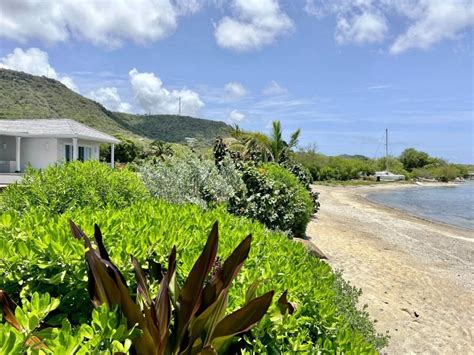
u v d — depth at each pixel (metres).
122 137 39.69
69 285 2.10
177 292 2.12
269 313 2.15
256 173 9.04
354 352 2.37
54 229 2.32
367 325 4.24
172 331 1.99
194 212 3.76
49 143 24.42
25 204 4.41
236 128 25.86
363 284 7.70
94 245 2.27
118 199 5.11
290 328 2.18
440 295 7.69
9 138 24.78
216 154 12.84
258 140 23.83
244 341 2.10
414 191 52.31
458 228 20.16
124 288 1.79
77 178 5.02
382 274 8.64
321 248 10.54
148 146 41.47
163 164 8.27
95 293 1.91
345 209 24.38
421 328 6.00
